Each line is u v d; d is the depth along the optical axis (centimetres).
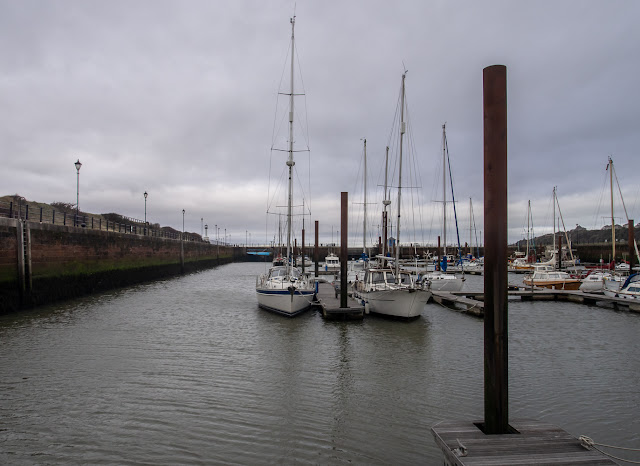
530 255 8538
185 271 6384
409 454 795
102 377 1217
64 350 1516
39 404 1012
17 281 2281
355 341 1720
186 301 2953
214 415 959
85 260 3092
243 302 2934
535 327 2066
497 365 630
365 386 1170
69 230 2842
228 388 1141
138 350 1537
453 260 7444
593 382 1209
